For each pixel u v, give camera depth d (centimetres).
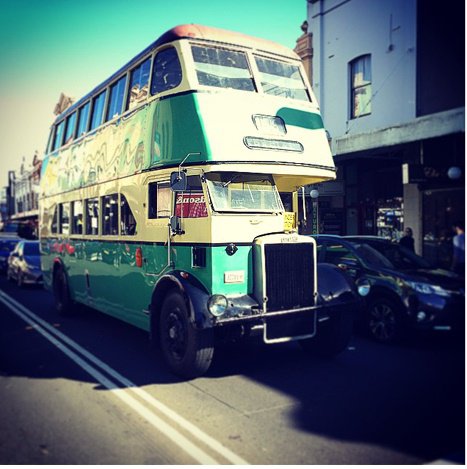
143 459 386
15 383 580
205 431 438
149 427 448
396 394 532
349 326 661
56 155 1114
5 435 435
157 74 661
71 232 987
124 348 752
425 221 1234
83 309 1034
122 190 750
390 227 1363
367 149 1180
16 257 1608
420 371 618
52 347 757
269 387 559
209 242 563
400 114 1248
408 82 1221
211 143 567
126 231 741
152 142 654
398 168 1345
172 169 608
